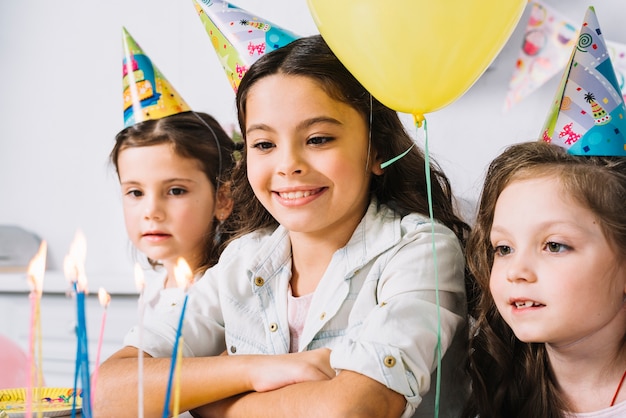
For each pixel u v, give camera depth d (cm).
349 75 110
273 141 110
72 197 242
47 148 245
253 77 112
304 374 97
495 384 108
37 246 244
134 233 150
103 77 237
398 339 96
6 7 250
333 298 114
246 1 208
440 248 111
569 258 93
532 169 98
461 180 181
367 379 92
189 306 125
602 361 98
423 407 114
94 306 213
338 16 91
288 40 123
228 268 126
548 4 173
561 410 101
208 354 123
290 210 110
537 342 100
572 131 103
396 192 124
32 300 71
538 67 174
